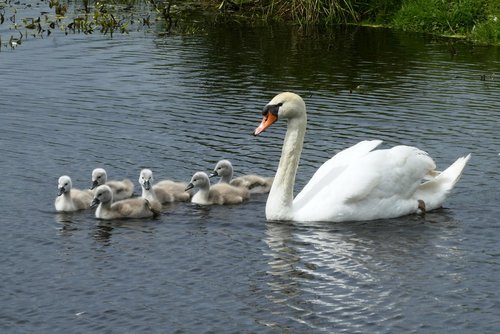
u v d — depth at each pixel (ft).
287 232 48.75
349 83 79.66
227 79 80.43
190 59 87.66
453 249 46.44
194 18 108.78
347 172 50.88
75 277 42.98
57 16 104.83
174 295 41.16
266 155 61.21
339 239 47.78
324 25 106.52
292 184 50.55
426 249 46.42
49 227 49.26
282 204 50.47
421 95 75.61
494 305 40.42
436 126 66.85
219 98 74.23
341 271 43.75
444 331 38.09
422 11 104.88
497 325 38.63
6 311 39.65
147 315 39.27
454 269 44.06
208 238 47.96
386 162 51.03
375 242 47.37
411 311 39.78
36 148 61.05
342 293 41.42
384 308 40.04
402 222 50.37
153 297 40.96
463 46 96.12
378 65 86.69
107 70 82.28
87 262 44.70
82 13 107.86
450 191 52.42
